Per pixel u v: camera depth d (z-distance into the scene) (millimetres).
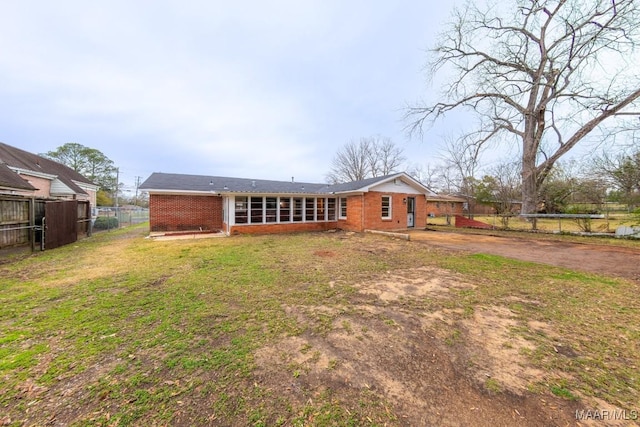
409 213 14711
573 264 5984
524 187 15578
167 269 5488
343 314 3318
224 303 3660
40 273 5137
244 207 12156
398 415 1719
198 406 1789
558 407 1784
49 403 1798
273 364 2262
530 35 13602
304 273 5223
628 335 2766
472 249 8000
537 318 3203
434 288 4348
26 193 11156
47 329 2857
